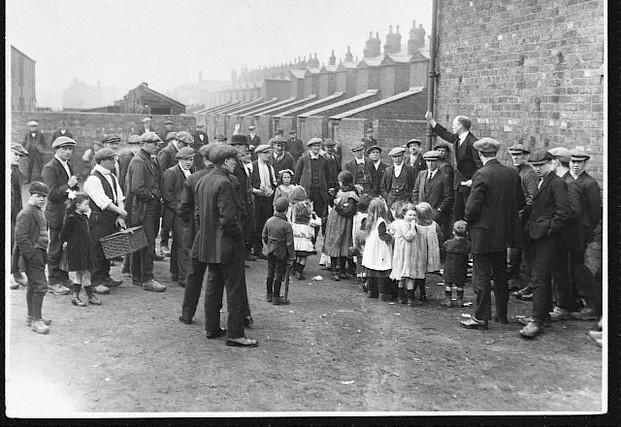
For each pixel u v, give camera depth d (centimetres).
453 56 1331
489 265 810
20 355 680
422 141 2058
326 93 3638
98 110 3409
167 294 942
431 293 993
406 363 691
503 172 799
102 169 940
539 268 773
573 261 834
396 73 2833
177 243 993
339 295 970
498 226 793
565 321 841
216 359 693
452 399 604
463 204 1089
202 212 733
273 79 4444
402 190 1181
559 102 1034
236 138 1088
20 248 746
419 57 2602
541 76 1075
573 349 736
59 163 916
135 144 1241
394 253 911
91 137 2430
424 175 1111
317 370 668
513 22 1144
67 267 859
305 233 1061
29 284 757
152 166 972
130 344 730
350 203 1064
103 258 943
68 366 660
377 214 932
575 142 1001
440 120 1380
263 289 995
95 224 934
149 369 660
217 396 602
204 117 4756
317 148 1250
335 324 822
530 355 717
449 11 1340
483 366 685
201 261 737
